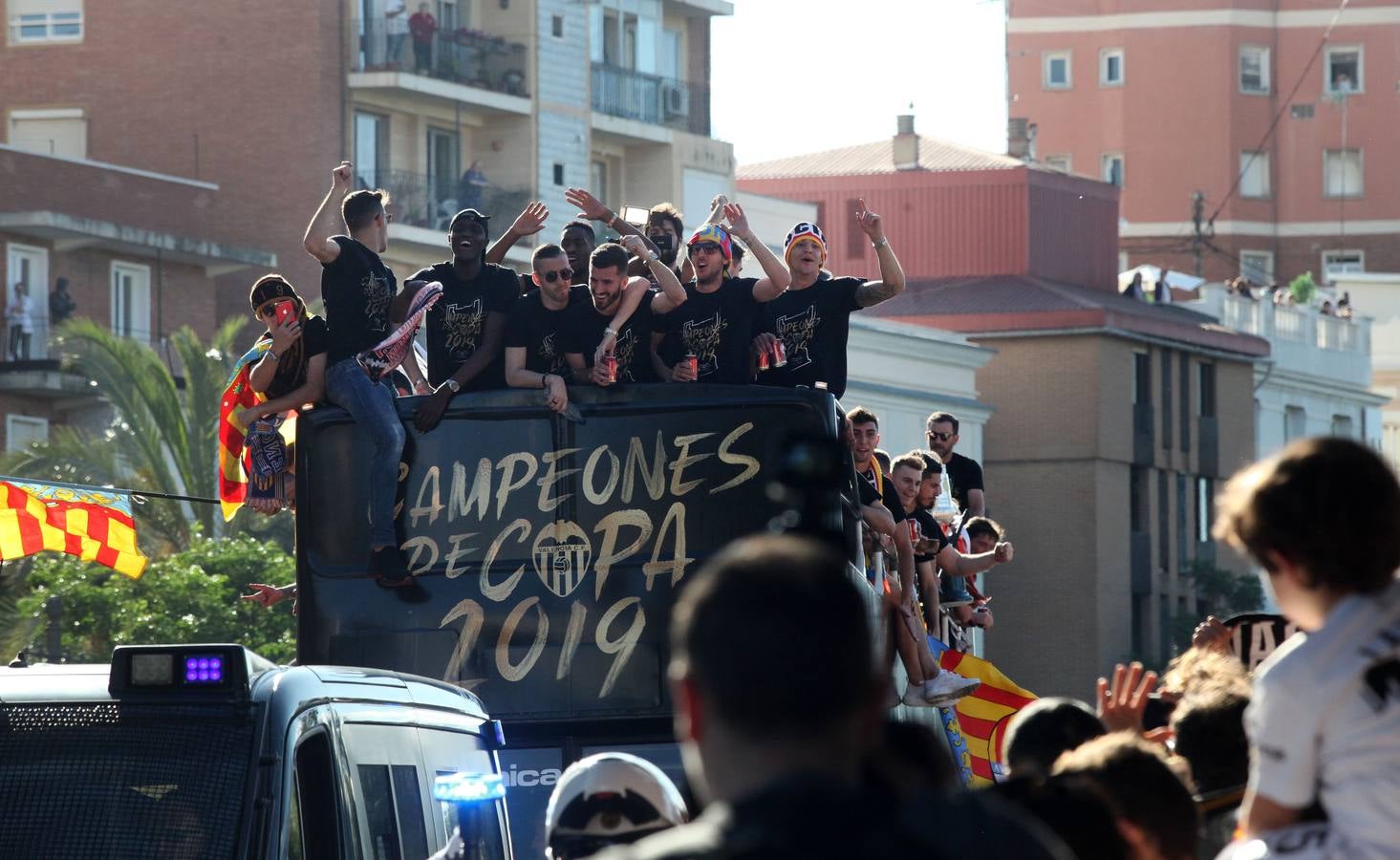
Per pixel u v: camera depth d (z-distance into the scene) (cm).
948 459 2895
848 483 1870
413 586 1836
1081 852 714
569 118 8250
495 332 1909
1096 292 10094
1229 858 757
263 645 4738
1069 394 9050
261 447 1933
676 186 8706
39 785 1109
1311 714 714
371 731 1218
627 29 8731
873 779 520
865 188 10625
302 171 7556
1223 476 9875
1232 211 15025
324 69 7569
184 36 7694
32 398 6700
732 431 1820
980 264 10400
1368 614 719
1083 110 15150
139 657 1130
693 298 1942
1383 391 12662
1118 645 9112
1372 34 15388
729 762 511
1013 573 9081
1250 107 15062
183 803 1093
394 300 1894
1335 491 723
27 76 7844
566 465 1833
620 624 1808
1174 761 869
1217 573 9525
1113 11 15100
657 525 1816
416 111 7819
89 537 2442
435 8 8019
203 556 4881
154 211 6994
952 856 506
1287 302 10944
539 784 1794
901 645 2067
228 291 7481
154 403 5412
